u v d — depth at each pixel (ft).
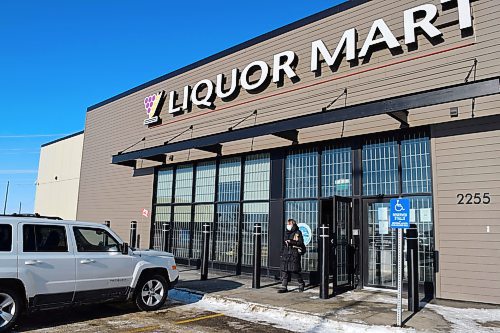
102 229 27.20
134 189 62.64
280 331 23.62
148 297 28.86
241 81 47.78
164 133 58.44
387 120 35.94
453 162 32.19
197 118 53.57
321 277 31.89
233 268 46.93
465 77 31.94
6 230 23.32
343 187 38.88
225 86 50.49
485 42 31.40
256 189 46.32
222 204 49.78
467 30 32.27
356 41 38.52
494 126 30.68
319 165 40.81
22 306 23.13
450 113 32.40
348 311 27.32
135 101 65.16
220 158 51.01
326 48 40.42
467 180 31.42
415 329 22.85
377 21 36.68
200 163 53.72
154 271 29.37
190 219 53.47
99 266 26.04
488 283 29.63
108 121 70.74
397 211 24.31
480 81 27.07
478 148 31.22
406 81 34.91
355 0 39.09
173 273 30.30
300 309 27.78
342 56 39.27
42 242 24.27
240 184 47.96
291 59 43.04
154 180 59.62
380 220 36.09
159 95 59.47
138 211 61.05
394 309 27.96
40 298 23.45
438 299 31.40
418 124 34.01
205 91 53.01
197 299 32.76
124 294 27.40
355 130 37.81
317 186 40.78
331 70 39.99
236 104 48.70
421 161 34.45
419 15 34.91
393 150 36.17
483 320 25.09
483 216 30.40
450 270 31.30
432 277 32.48
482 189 30.68
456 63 32.50
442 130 33.04
